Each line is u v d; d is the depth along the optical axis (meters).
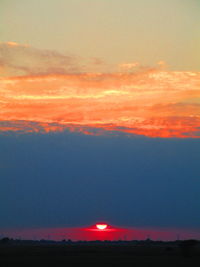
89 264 73.88
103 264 74.06
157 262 78.81
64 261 79.88
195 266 71.81
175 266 71.44
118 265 72.50
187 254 96.69
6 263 75.06
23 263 75.12
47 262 77.19
